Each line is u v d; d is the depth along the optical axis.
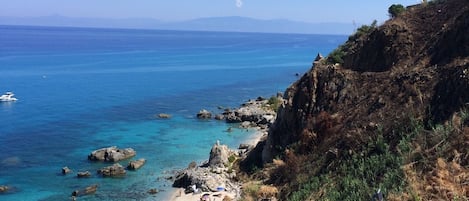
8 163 59.94
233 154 59.91
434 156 29.42
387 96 40.00
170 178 55.28
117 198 49.41
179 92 121.06
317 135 42.56
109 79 145.12
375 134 36.28
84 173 55.84
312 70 49.91
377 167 32.12
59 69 169.62
